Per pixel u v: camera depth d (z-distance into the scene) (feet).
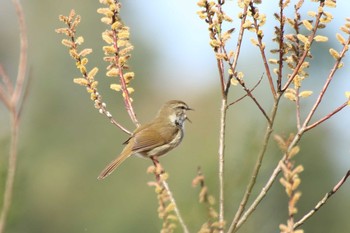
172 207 17.38
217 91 74.90
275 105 20.01
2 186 14.94
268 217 22.34
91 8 89.15
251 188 18.85
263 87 46.16
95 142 81.92
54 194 72.08
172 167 56.59
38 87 85.20
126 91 24.97
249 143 19.29
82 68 23.89
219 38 21.30
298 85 20.68
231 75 21.35
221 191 18.57
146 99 93.97
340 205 59.41
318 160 55.77
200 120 67.05
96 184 74.38
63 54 88.38
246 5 21.03
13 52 93.25
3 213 13.10
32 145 75.36
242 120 36.40
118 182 73.05
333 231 59.47
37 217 68.49
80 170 77.92
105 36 24.57
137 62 95.09
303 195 57.77
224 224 16.70
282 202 38.17
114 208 71.72
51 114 83.97
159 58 96.43
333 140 55.67
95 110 83.76
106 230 70.90
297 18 20.94
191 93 78.38
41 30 91.61
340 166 57.21
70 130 82.48
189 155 59.26
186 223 17.21
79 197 73.41
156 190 17.62
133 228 69.97
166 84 95.04
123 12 97.04
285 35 21.04
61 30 23.53
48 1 92.38
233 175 18.83
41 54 90.02
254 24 20.90
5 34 93.76
